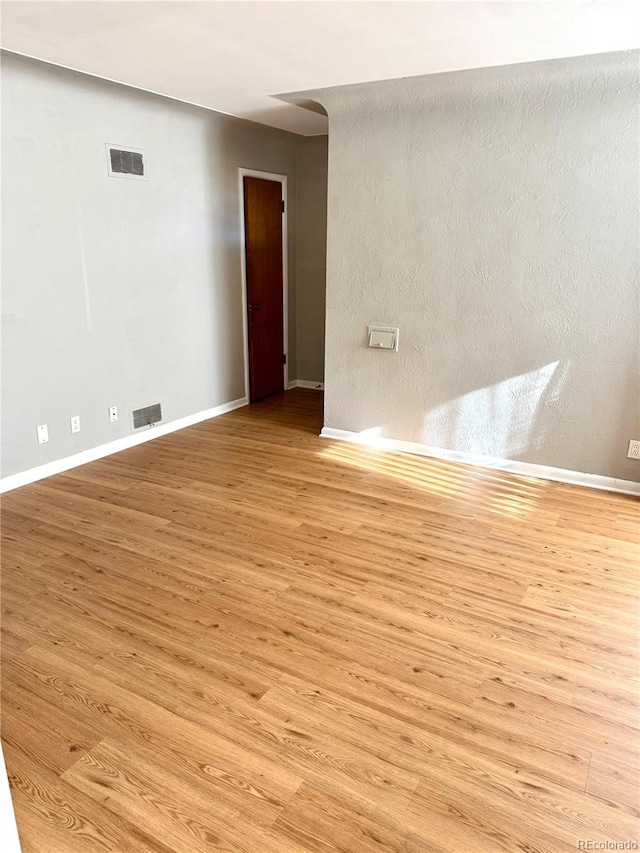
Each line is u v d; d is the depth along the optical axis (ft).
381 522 10.89
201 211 15.83
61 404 12.82
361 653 7.41
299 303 20.84
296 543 10.10
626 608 8.39
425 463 13.82
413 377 13.98
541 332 12.33
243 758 5.89
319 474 13.12
